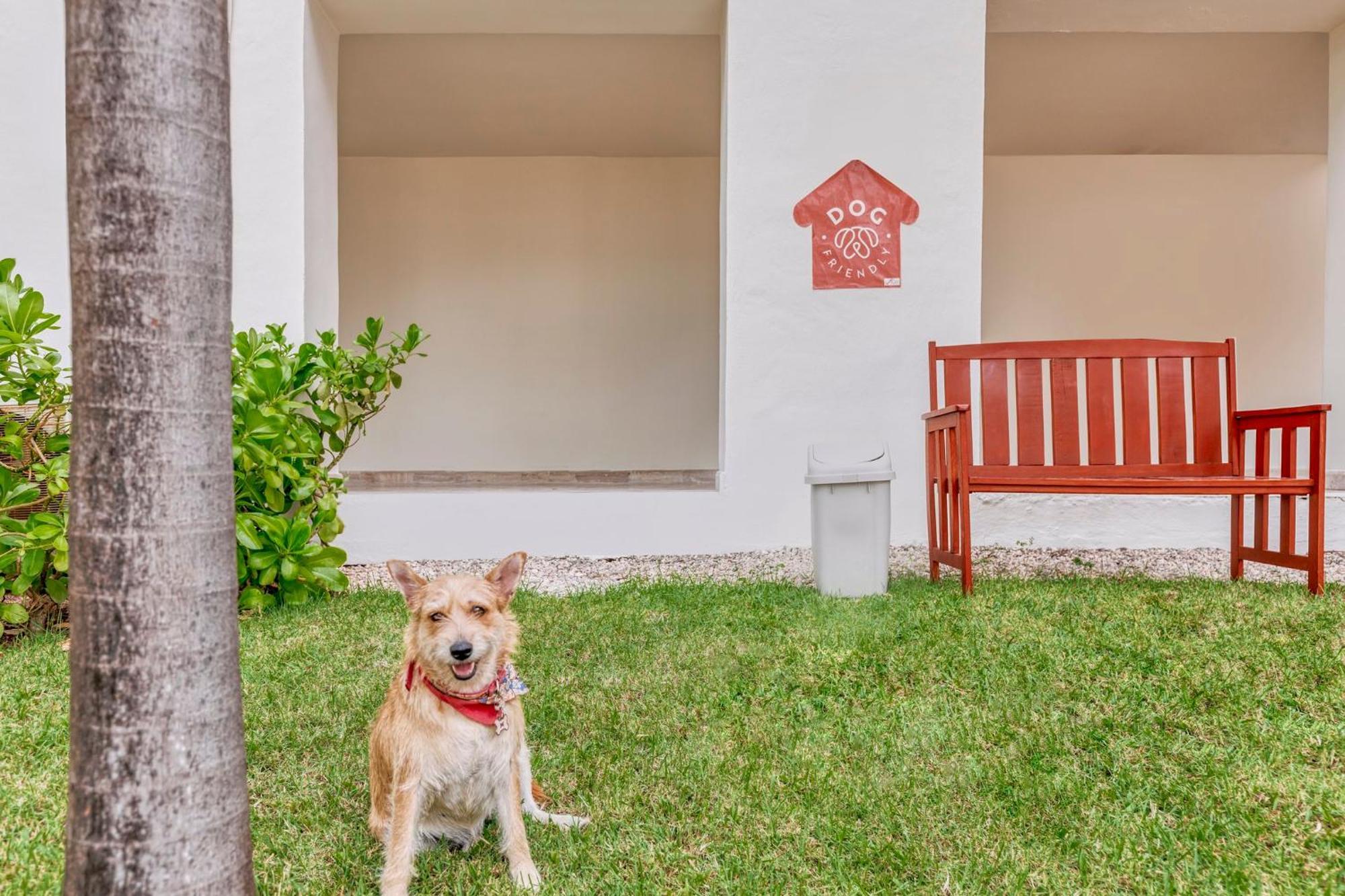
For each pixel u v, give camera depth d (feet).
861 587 17.21
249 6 21.75
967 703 11.32
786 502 22.33
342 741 10.57
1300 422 17.11
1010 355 19.19
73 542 5.34
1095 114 32.50
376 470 36.32
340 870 7.80
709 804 8.96
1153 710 10.80
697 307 36.88
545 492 22.59
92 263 5.21
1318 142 34.71
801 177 22.21
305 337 22.00
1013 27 25.34
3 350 15.10
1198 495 18.17
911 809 8.77
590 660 13.38
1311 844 7.97
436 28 24.13
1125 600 15.90
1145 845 8.03
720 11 23.27
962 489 16.79
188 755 5.44
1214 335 36.14
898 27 22.25
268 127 21.86
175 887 5.40
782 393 22.26
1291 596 16.17
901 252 22.31
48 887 7.26
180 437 5.38
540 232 36.45
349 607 17.06
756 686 12.12
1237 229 36.04
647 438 36.99
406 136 34.17
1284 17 24.34
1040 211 35.83
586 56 28.86
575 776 9.69
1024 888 7.47
